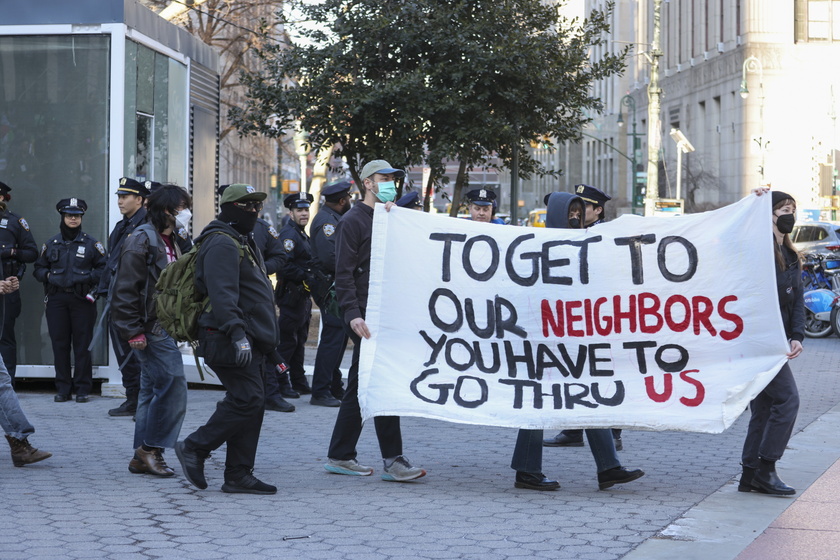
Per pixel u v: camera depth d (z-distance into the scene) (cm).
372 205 745
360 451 841
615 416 702
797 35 5653
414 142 1597
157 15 1245
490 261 727
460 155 1583
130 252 721
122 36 1134
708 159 6144
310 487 707
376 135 1614
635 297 718
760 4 5628
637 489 714
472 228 729
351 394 746
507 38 1576
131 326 718
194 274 666
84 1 1134
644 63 7150
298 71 1644
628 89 7462
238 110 1711
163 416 730
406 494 690
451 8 1584
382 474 745
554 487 708
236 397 673
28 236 1078
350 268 734
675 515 641
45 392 1147
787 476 754
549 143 1741
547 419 703
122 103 1139
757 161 5634
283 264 1067
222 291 652
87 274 1064
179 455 679
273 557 544
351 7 1606
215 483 716
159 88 1263
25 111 1153
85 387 1076
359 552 555
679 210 3022
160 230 745
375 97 1527
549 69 1639
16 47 1151
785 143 5622
